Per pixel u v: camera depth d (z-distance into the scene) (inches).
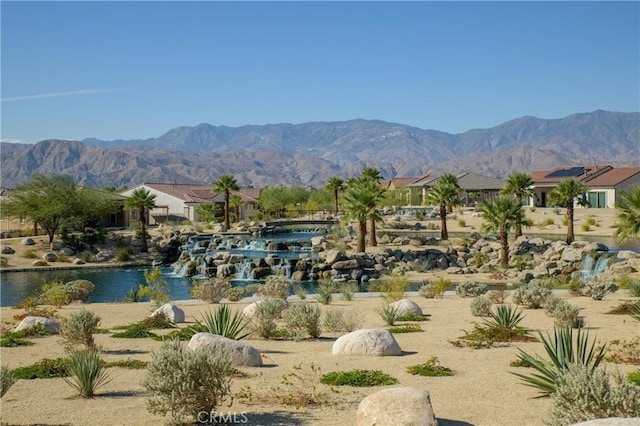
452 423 387.9
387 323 842.8
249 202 4512.8
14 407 427.2
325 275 1969.7
